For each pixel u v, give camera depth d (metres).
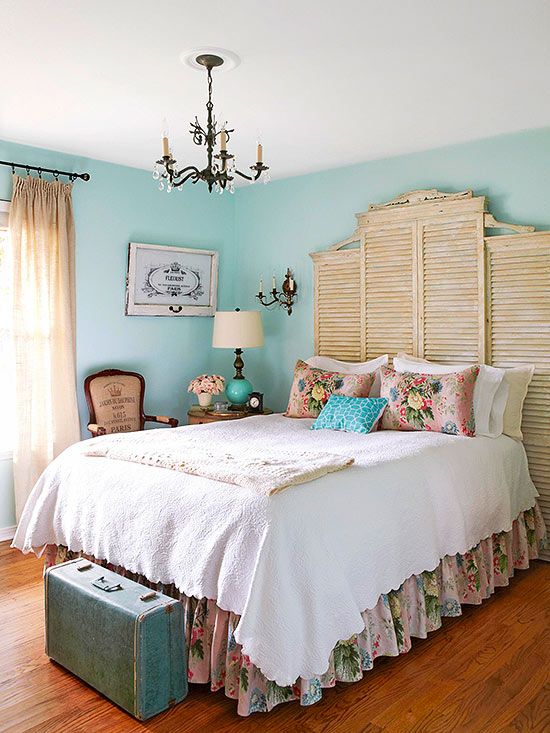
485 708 2.35
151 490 2.73
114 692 2.38
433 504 2.94
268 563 2.25
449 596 3.00
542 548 3.85
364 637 2.55
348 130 3.83
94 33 2.51
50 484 3.23
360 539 2.53
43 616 3.12
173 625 2.38
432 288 4.21
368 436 3.62
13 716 2.33
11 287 4.09
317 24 2.44
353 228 4.70
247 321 4.87
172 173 2.82
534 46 2.64
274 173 4.95
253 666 2.31
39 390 4.23
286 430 3.88
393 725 2.25
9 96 3.24
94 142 4.11
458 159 4.14
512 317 3.88
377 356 4.52
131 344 4.84
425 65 2.84
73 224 4.36
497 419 3.71
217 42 2.59
